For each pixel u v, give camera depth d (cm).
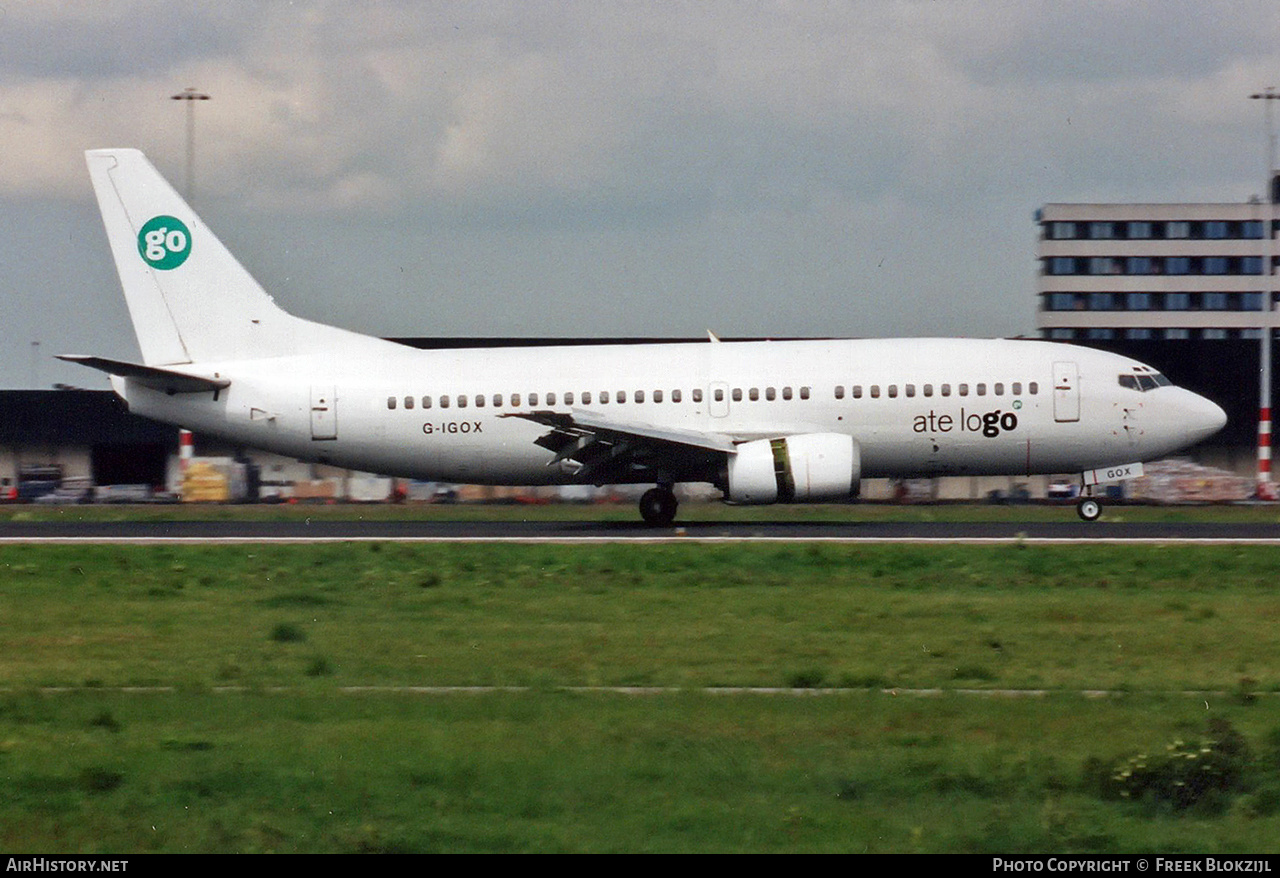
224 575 12538
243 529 17238
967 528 16350
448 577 12175
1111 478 17000
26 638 9588
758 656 8669
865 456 16662
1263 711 7081
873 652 8788
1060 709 7094
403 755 6250
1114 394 16625
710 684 7812
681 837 5344
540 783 5881
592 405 16862
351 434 17262
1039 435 16588
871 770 6019
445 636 9462
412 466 17450
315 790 5844
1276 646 8919
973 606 10500
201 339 17675
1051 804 5678
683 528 16688
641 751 6309
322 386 17288
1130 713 7012
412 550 13838
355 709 7162
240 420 17375
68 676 8231
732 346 17200
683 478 16725
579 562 12938
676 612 10331
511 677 8044
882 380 16600
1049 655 8662
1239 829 5506
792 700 7319
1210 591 11250
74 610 10756
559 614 10306
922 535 15375
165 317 17700
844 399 16575
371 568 12794
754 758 6219
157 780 5981
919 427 16550
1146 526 16500
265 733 6681
